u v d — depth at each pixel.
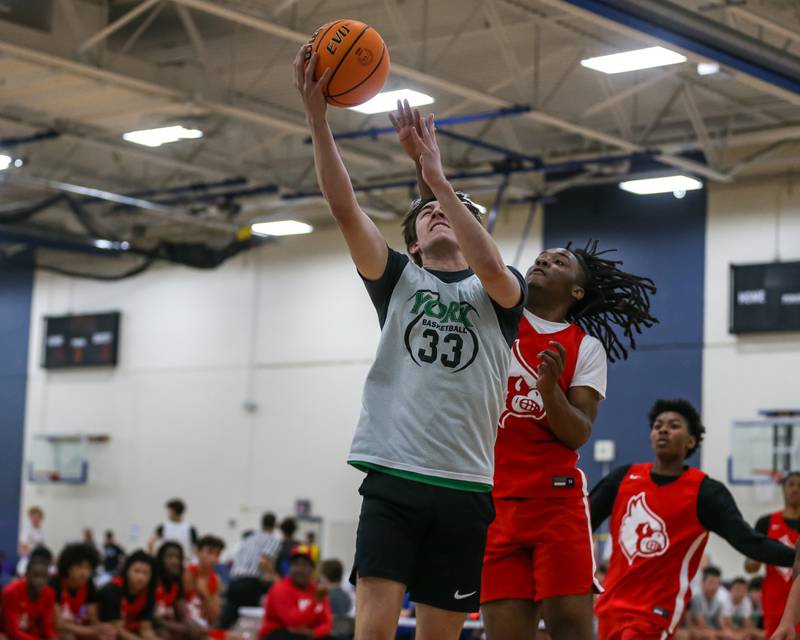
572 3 9.87
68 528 23.70
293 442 21.09
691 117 15.29
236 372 21.97
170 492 22.45
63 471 23.81
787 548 5.26
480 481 3.54
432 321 3.56
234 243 20.92
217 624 13.66
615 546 5.74
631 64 11.74
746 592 13.45
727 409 17.03
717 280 17.27
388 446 3.50
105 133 16.92
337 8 13.45
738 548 5.43
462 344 3.55
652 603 5.57
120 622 10.61
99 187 20.25
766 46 11.49
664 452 5.67
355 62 3.62
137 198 20.33
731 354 17.09
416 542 3.51
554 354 4.34
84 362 23.73
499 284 3.54
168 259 20.86
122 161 19.53
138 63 13.65
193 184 19.36
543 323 4.89
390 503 3.48
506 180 16.95
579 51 14.09
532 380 4.80
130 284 23.56
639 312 5.20
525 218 19.02
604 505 5.80
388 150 17.48
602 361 4.82
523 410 4.80
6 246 24.81
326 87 3.64
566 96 16.03
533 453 4.83
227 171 18.66
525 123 16.98
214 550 12.56
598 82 15.32
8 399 24.84
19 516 24.39
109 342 23.47
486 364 3.58
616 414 17.88
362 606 3.45
